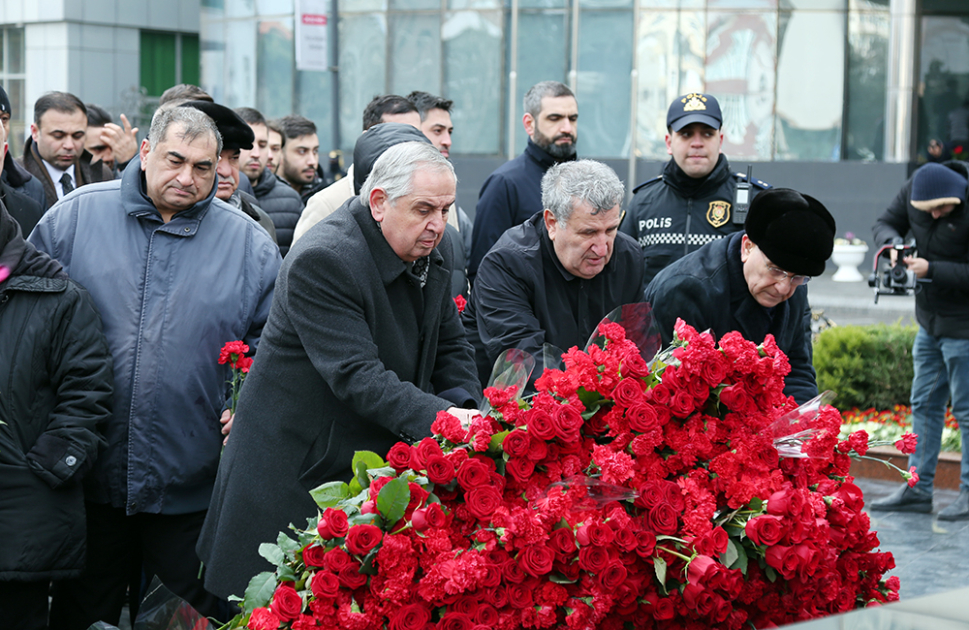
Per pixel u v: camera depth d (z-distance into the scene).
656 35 20.50
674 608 2.25
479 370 4.00
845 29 19.94
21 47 29.09
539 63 21.08
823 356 8.01
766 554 2.26
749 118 20.44
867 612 1.82
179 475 3.62
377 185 2.95
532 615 2.16
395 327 3.07
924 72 19.98
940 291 5.96
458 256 4.86
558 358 2.85
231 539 3.09
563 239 3.57
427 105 6.02
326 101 22.58
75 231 3.65
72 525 3.39
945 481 6.82
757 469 2.36
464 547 2.25
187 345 3.60
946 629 1.74
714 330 3.49
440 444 2.40
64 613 3.77
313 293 2.93
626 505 2.32
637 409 2.32
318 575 2.14
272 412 3.07
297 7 15.87
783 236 3.22
